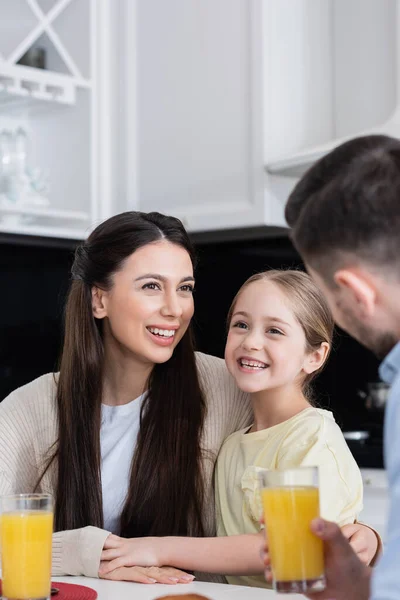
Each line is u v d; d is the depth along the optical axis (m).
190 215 3.17
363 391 3.41
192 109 3.16
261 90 2.96
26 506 1.26
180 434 1.86
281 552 1.12
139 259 1.81
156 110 3.27
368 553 1.55
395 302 0.98
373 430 3.16
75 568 1.56
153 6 3.27
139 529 1.83
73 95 3.27
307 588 1.12
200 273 3.70
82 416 1.87
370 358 3.40
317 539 1.13
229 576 1.74
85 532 1.58
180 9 3.19
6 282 3.40
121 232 1.82
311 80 3.14
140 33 3.32
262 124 2.96
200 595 1.28
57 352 3.55
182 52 3.19
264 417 1.82
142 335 1.80
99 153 3.33
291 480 1.13
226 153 3.07
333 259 1.01
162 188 3.26
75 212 3.28
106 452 1.89
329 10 3.22
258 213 2.98
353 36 3.15
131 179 3.33
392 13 3.02
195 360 1.92
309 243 1.03
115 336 1.84
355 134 2.77
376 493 2.78
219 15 3.08
